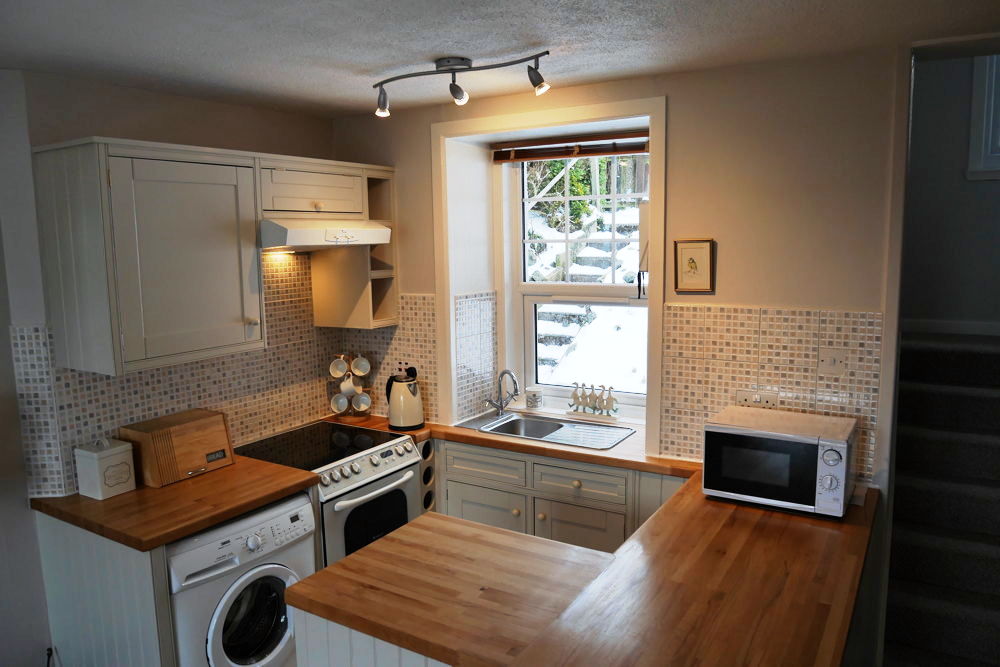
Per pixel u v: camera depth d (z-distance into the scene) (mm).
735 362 3027
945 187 4195
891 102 2633
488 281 4082
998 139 4055
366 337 4074
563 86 3242
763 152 2883
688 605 1867
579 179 3943
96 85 2912
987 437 3285
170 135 3201
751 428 2584
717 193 2988
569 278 4055
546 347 4184
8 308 2760
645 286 3814
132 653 2580
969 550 3053
